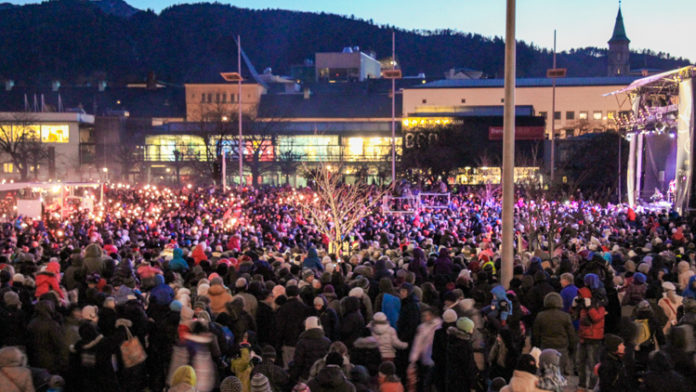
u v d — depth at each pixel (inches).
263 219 1352.1
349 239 1112.8
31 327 415.5
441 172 3464.6
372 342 417.7
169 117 5531.5
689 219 1407.5
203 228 1272.1
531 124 3710.6
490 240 1027.3
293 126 4520.2
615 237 996.6
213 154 3966.5
